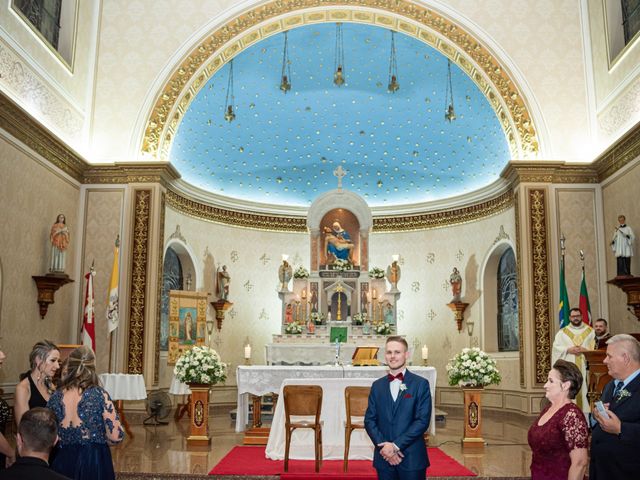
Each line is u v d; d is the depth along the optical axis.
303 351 14.55
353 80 15.75
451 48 13.74
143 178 13.08
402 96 15.98
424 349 12.92
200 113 15.27
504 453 9.18
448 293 16.66
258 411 10.70
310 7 13.48
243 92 15.62
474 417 9.80
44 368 5.12
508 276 15.44
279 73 15.48
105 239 12.95
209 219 16.39
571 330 10.54
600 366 8.23
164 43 13.49
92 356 4.73
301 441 8.78
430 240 17.11
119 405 11.19
